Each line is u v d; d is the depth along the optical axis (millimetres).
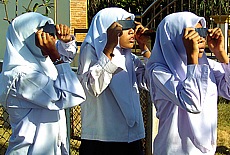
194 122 3287
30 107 3139
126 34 3617
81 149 3734
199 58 3379
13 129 3191
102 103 3594
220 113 8523
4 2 7504
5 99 3123
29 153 3162
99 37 3574
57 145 3244
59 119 3270
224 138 7133
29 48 3137
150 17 10320
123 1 15305
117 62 3584
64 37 3637
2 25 10164
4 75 3084
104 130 3600
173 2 9266
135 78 3756
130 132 3643
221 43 3588
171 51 3258
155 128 5020
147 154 5055
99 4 14578
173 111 3309
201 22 3381
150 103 4969
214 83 3475
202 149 3305
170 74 3217
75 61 6938
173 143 3309
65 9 10000
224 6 10508
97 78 3369
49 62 3207
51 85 3070
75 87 3119
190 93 3078
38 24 3148
